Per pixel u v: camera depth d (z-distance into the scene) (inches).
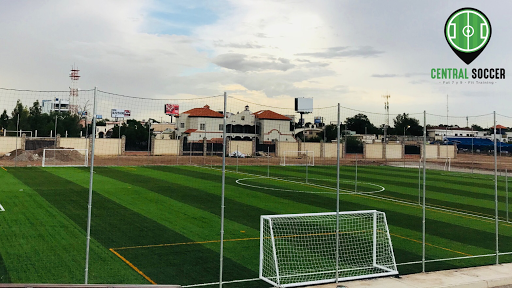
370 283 414.0
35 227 609.3
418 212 846.5
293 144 2856.8
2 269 430.0
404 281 421.4
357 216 744.3
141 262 467.8
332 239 586.9
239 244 554.9
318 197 999.0
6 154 2053.4
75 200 842.2
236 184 1187.3
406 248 565.3
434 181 1453.0
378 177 1560.0
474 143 3850.9
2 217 663.1
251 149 2888.8
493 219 795.4
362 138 3678.6
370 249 546.9
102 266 449.4
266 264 474.6
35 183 1075.3
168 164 1882.4
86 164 1745.8
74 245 525.0
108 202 832.3
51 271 428.5
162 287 318.0
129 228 624.1
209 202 873.5
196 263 471.2
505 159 3004.4
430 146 3085.6
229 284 409.1
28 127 3132.4
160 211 761.0
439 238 630.5
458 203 979.3
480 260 516.1
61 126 3193.9
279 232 621.6
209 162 2156.7
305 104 3590.1
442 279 428.8
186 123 3422.7
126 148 2632.9
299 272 450.0
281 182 1280.8
